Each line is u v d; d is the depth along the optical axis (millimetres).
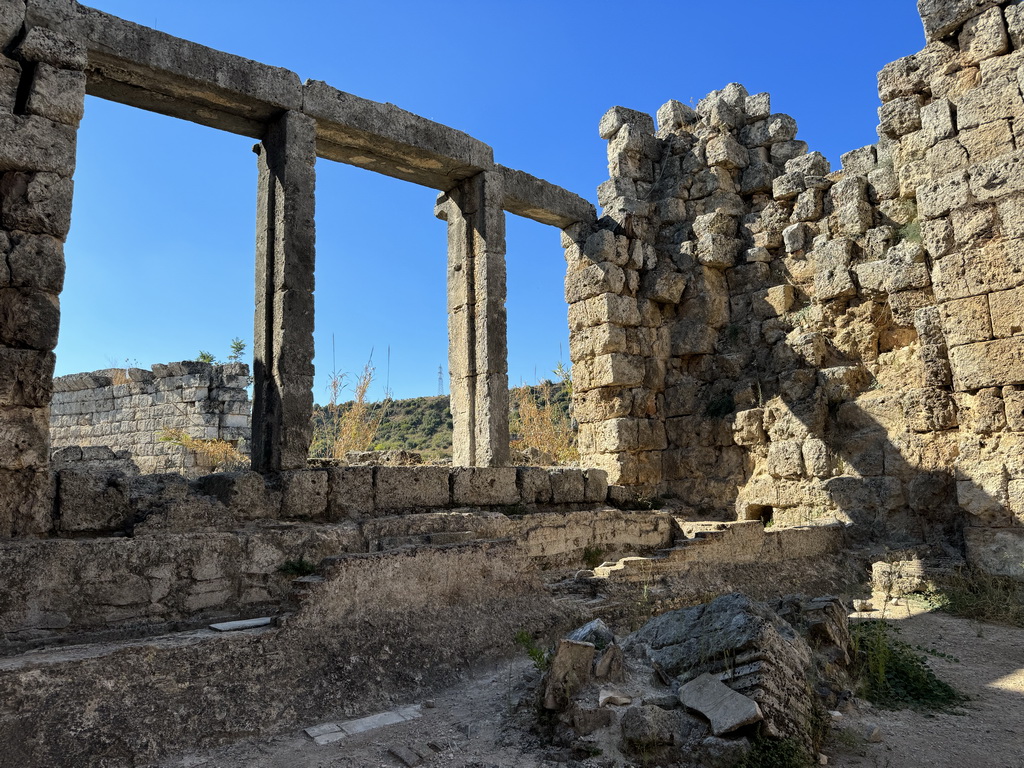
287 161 9859
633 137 15922
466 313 12508
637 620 8375
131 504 7469
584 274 15141
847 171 13875
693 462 14766
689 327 15148
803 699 5191
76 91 7758
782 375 13852
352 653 6035
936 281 11516
